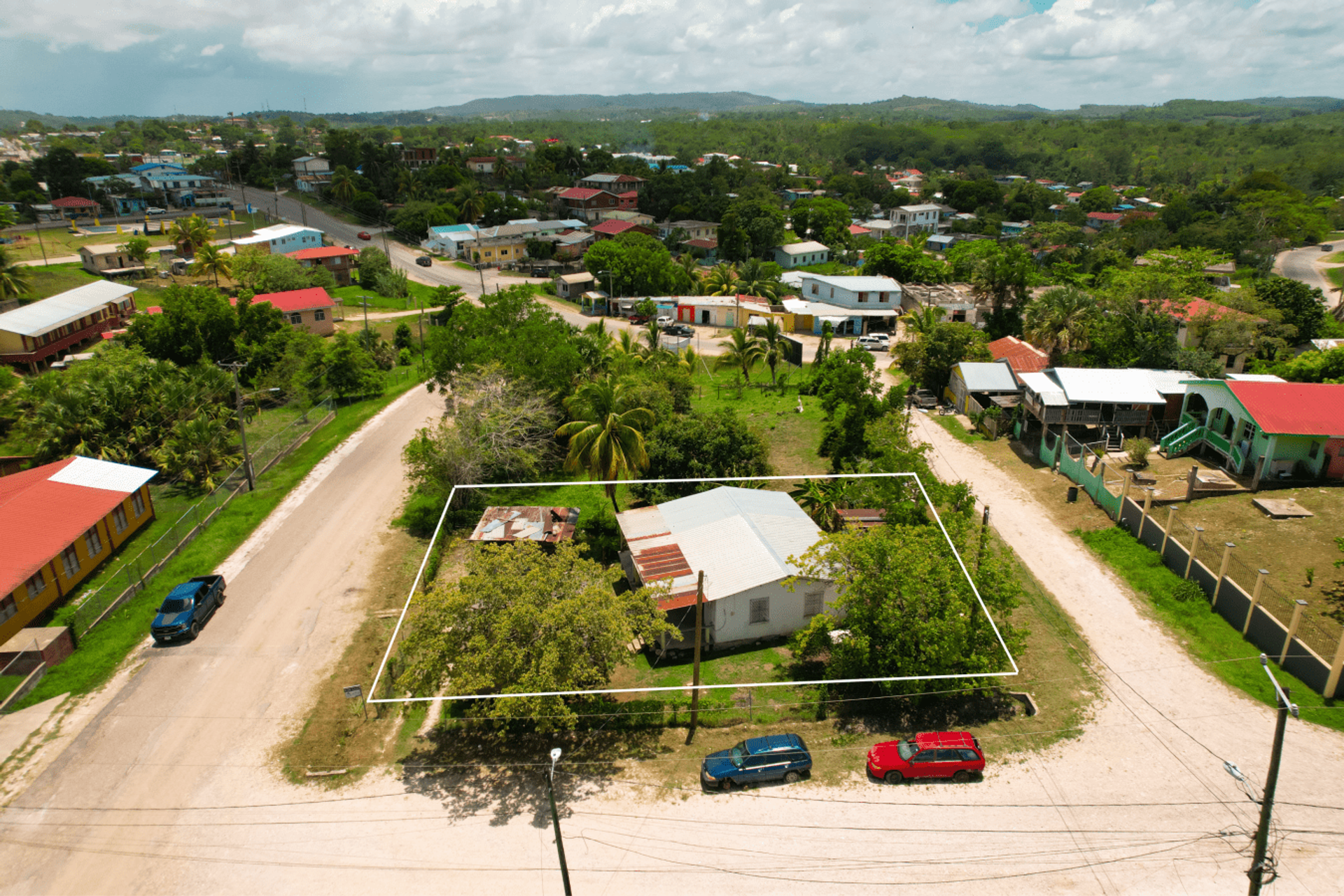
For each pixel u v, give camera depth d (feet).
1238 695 84.58
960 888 65.00
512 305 169.27
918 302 272.72
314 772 78.95
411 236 425.28
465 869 68.03
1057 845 68.69
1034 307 206.49
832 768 79.20
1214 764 76.13
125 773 78.64
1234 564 96.68
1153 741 79.51
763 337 220.84
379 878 67.26
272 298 255.91
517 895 65.51
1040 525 123.95
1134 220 450.30
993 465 148.97
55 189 480.23
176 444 148.46
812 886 65.77
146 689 90.94
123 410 148.25
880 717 86.89
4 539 103.86
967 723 84.74
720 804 74.69
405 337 251.19
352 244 410.11
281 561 119.55
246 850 70.18
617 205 481.87
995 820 71.67
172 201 498.28
